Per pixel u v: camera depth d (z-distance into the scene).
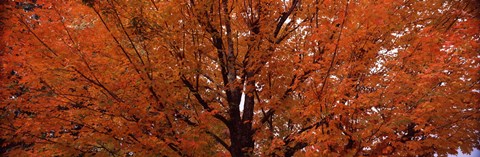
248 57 5.84
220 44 5.71
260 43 5.57
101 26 5.33
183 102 5.81
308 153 4.63
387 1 4.66
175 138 5.62
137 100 5.24
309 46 5.41
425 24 5.42
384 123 4.66
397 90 4.61
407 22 5.30
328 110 4.52
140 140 5.43
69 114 5.56
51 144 5.55
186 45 5.33
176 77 5.06
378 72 5.32
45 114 5.27
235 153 6.06
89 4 4.56
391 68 5.15
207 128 5.67
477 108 4.57
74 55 4.89
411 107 4.80
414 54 4.45
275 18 6.21
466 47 4.18
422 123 4.54
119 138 5.63
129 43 5.17
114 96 5.19
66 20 5.43
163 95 5.17
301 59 5.58
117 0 4.84
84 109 5.46
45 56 4.96
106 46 5.18
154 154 5.25
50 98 5.24
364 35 4.43
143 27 4.89
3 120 5.12
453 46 4.16
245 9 5.79
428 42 4.29
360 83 4.83
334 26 4.58
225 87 5.68
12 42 4.91
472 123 4.65
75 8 5.24
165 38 4.95
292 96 6.33
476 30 4.16
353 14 4.52
